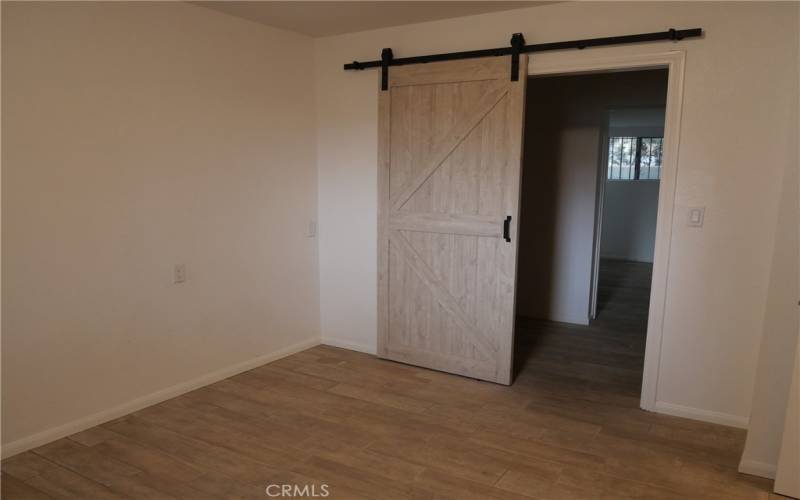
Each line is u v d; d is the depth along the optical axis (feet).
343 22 12.14
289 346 13.83
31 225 8.65
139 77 9.94
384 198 12.95
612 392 11.62
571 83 16.51
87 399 9.64
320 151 14.05
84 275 9.42
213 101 11.34
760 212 9.36
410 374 12.57
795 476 7.77
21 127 8.41
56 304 9.07
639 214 29.58
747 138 9.32
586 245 16.87
